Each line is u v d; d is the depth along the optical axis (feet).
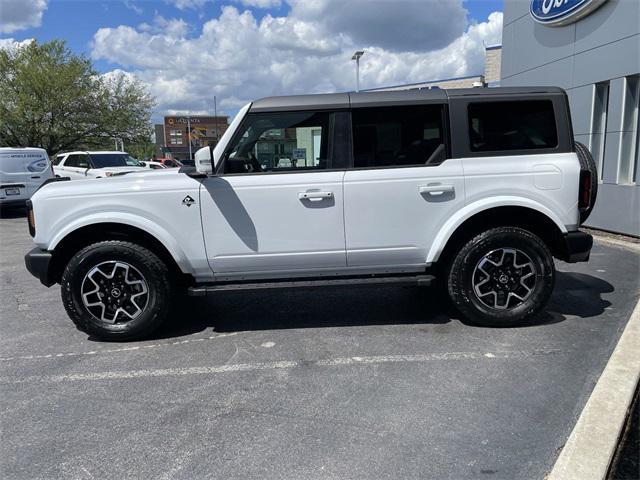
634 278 19.79
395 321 15.72
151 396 11.32
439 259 15.19
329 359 13.03
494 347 13.46
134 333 14.58
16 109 89.81
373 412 10.34
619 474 8.17
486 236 14.25
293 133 14.26
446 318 15.81
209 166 13.70
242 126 14.15
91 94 97.55
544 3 32.81
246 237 14.24
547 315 15.81
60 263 15.11
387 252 14.49
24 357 13.83
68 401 11.21
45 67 91.40
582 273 20.65
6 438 9.79
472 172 14.14
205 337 14.94
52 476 8.61
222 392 11.40
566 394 10.88
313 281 14.65
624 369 11.47
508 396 10.85
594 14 29.14
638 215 27.04
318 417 10.21
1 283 22.75
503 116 14.33
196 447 9.32
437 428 9.70
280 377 12.07
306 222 14.23
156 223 14.17
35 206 14.29
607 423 9.35
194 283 15.19
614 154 28.45
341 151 14.23
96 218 14.07
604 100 29.63
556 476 8.04
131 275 14.56
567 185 14.20
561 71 32.48
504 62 39.65
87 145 103.71
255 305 17.87
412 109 14.25
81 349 14.33
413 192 14.16
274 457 8.95
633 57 26.43
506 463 8.62
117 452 9.24
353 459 8.82
